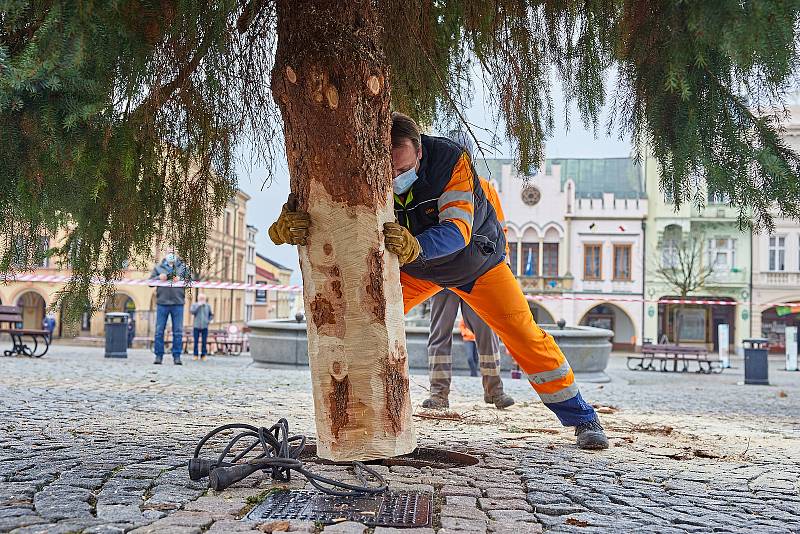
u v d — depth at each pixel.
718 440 5.77
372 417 3.02
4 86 2.53
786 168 3.04
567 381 4.71
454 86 4.36
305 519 2.67
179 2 2.78
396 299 3.06
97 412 6.18
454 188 3.47
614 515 2.99
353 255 2.96
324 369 3.02
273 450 3.72
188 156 4.05
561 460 4.27
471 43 4.13
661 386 14.98
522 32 3.88
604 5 3.38
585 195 49.34
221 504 2.84
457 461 4.08
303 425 5.81
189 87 3.79
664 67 3.01
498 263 4.24
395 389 3.05
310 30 2.93
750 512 3.19
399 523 2.66
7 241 3.59
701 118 3.12
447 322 7.28
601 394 11.03
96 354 19.22
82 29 2.31
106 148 3.03
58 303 3.96
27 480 3.25
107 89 2.85
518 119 3.99
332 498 2.98
